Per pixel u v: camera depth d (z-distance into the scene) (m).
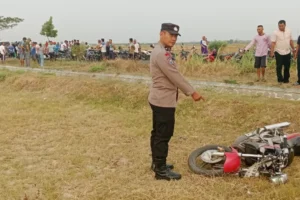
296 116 6.70
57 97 10.62
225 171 4.47
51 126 7.14
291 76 11.53
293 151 4.80
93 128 6.99
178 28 4.41
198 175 4.64
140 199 4.03
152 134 4.75
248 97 8.20
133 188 4.32
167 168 4.62
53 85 11.74
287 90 8.91
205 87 9.86
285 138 4.64
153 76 4.48
